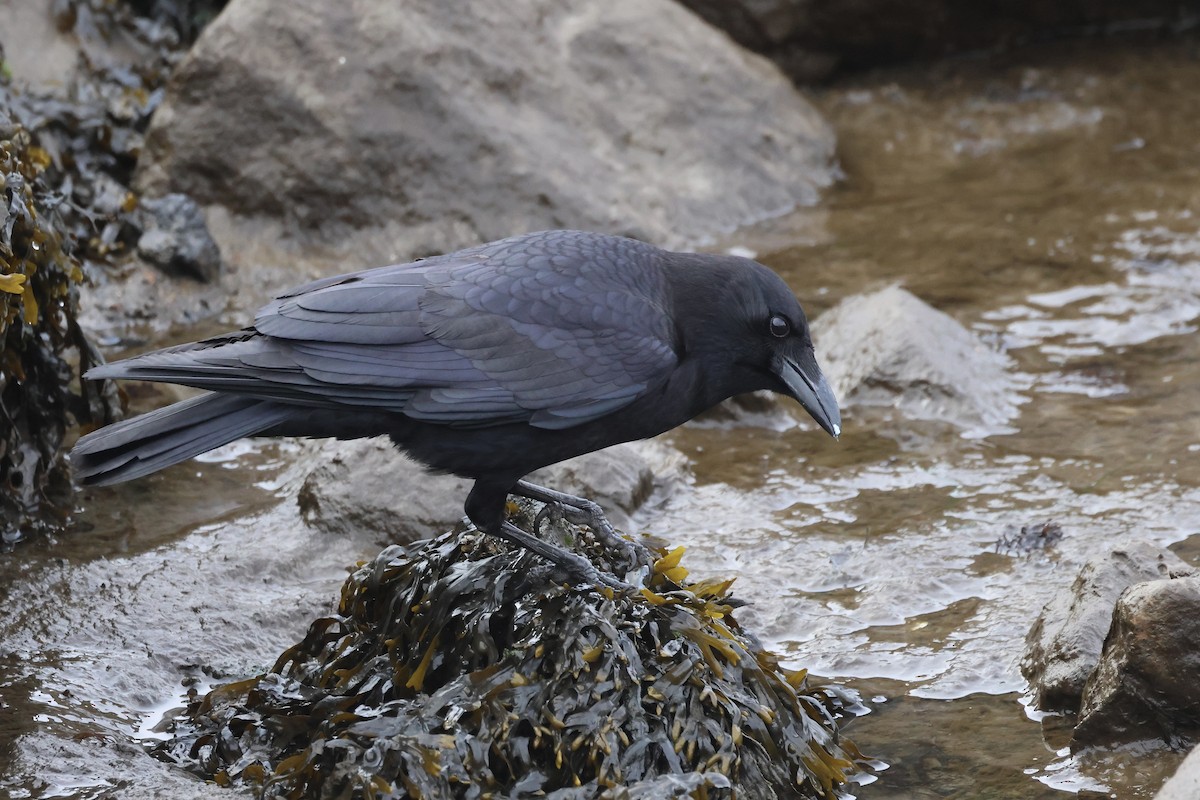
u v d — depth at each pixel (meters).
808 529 11.45
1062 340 14.59
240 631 9.91
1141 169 18.86
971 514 11.52
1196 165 18.80
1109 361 14.09
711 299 8.96
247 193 17.00
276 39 17.19
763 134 19.28
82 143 17.48
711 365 9.09
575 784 7.53
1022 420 13.14
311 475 11.57
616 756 7.50
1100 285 15.73
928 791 8.15
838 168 19.84
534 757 7.69
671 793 7.18
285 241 16.95
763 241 17.67
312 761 7.68
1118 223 17.30
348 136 17.03
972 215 17.97
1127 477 11.85
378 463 11.44
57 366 11.53
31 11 18.23
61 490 11.57
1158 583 8.40
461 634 8.27
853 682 9.35
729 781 7.45
